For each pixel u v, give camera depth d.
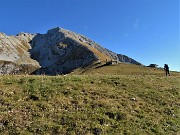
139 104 28.48
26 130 20.52
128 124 23.47
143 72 120.31
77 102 26.03
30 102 24.80
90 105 25.86
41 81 30.47
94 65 190.50
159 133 23.11
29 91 27.02
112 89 31.27
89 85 31.30
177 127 25.05
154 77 44.44
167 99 31.41
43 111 23.47
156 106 28.94
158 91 33.88
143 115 25.78
